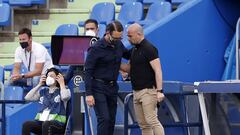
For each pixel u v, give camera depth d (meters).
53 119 28.58
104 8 40.69
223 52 32.91
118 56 26.09
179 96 26.94
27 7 44.50
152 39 31.27
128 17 39.12
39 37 42.72
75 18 43.44
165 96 27.11
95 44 25.89
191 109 26.95
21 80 33.69
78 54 28.45
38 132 29.23
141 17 38.84
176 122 27.05
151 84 25.05
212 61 32.69
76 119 28.55
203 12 32.56
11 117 32.81
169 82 26.20
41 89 29.38
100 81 25.84
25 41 32.50
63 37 28.45
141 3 39.75
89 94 25.70
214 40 32.78
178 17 31.97
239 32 31.53
